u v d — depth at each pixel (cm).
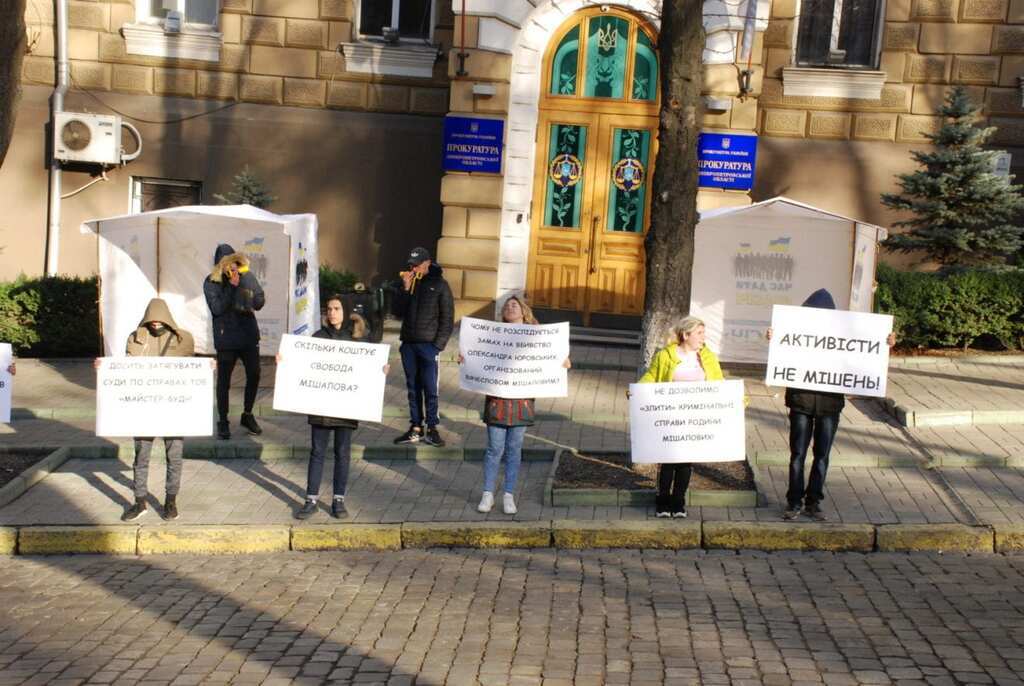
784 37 1562
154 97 1653
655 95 1515
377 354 883
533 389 888
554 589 761
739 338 1304
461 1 1499
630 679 617
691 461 845
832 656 641
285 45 1641
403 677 627
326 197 1659
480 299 1544
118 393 874
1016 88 1523
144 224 1288
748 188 1480
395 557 839
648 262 958
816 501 851
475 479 987
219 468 1027
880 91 1552
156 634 696
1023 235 1500
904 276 1373
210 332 1322
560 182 1538
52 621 720
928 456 982
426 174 1647
